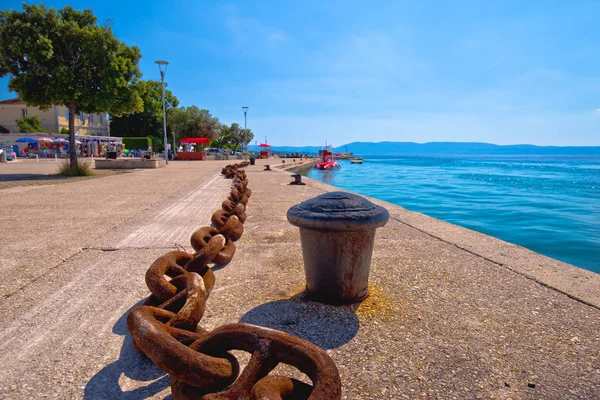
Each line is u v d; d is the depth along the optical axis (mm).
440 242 5152
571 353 2379
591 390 2025
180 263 3098
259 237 5523
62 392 2045
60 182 14602
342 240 2973
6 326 2791
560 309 2992
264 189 12336
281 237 5523
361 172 40719
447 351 2410
